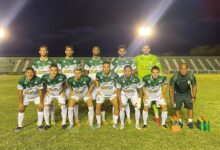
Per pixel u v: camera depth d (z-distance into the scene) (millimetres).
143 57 9883
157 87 8359
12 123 8781
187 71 8344
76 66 9641
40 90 8211
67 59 9633
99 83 8461
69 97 8664
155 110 9086
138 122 8375
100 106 8453
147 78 8359
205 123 7934
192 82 8367
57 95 8492
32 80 8125
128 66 8328
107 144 6781
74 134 7629
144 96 8617
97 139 7168
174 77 8453
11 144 6793
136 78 8406
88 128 8250
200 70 39656
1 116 9703
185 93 8523
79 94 8492
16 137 7355
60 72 9383
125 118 9500
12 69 41312
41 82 8203
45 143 6867
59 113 10398
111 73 8430
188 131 7867
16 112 10406
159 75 8414
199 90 17156
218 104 11992
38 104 8219
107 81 8320
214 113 10156
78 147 6582
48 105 8336
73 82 8328
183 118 9445
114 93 8445
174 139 7137
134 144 6773
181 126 8188
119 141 7004
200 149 6406
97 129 8125
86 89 8508
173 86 8586
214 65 43125
